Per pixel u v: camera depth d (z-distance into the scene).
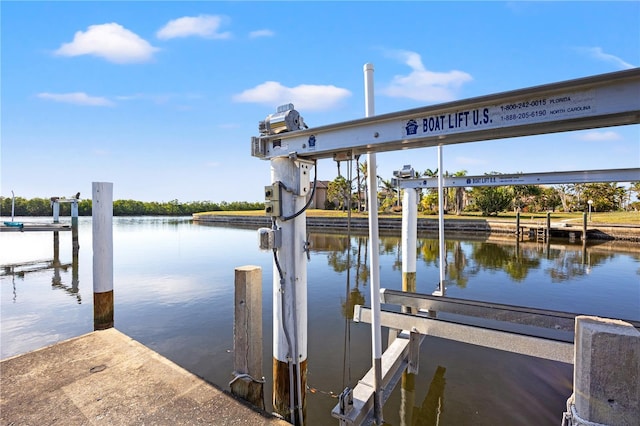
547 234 19.61
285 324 2.67
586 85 1.63
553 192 39.22
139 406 2.13
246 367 2.30
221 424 1.99
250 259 14.41
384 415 3.45
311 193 2.82
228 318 6.67
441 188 5.17
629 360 1.23
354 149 2.46
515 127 1.85
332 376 4.30
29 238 21.64
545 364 4.45
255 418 2.05
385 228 26.62
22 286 9.51
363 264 12.87
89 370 2.54
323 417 3.42
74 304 7.75
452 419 3.37
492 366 4.41
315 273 11.32
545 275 10.80
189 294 8.56
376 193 2.86
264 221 38.41
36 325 6.36
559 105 1.71
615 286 9.40
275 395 2.76
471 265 12.52
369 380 3.08
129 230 30.45
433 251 16.06
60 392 2.26
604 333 1.26
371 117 2.25
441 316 6.39
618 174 5.03
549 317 2.75
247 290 2.29
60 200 14.72
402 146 2.38
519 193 37.25
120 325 6.29
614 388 1.26
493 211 34.03
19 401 2.15
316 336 5.73
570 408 1.39
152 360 2.70
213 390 2.33
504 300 8.12
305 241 2.78
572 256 14.49
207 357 4.91
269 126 2.74
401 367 3.65
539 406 3.58
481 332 2.61
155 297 8.29
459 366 4.42
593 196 35.09
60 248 17.19
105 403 2.15
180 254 15.90
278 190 2.66
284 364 2.70
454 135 2.04
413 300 3.48
